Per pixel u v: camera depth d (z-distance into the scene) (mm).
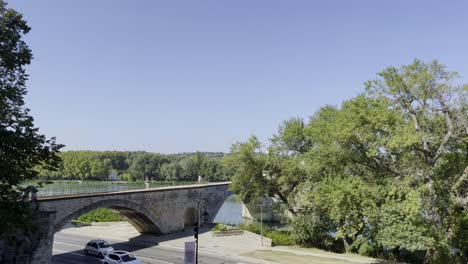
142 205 50750
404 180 29859
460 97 29656
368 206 31656
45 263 25234
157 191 54156
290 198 51281
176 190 59312
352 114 34562
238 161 54656
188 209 66250
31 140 17688
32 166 18562
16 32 19672
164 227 55781
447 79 29938
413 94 30281
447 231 30781
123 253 34062
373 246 40156
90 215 71188
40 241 24688
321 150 41344
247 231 54625
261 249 44469
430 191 28797
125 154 164125
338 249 46656
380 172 35094
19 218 16719
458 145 31453
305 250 44406
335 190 34531
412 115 30625
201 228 63250
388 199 30250
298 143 54719
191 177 151500
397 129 29797
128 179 142250
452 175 31234
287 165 51188
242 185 55219
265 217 83125
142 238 52188
